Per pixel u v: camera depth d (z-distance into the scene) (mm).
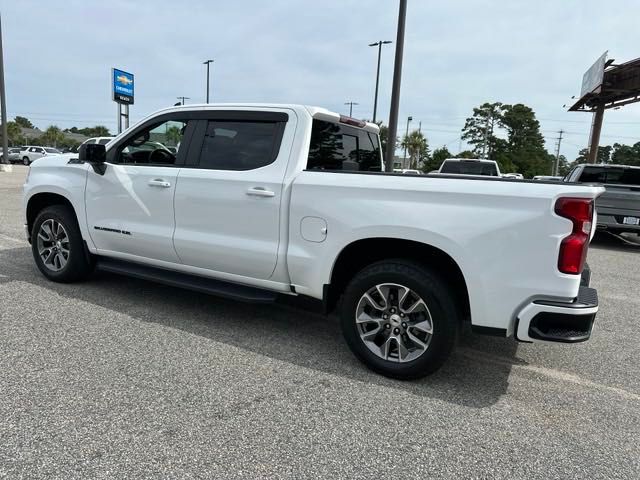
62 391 2967
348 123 4336
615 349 4164
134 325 4137
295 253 3619
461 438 2691
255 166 3842
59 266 5141
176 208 4172
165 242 4250
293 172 3664
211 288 4055
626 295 6086
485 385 3367
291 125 3768
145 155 4508
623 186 9812
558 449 2625
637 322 4969
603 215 9953
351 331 3486
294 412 2873
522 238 2910
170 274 4430
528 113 75062
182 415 2773
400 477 2340
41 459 2334
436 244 3102
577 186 2848
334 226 3426
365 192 3314
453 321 3150
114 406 2828
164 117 4359
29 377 3125
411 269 3227
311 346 3900
